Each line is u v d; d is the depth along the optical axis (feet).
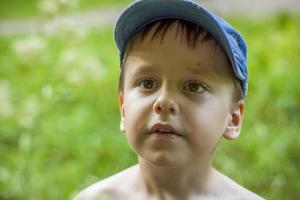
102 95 16.87
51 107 14.44
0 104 13.37
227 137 7.46
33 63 14.44
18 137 14.29
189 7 7.00
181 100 6.85
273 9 27.66
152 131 6.82
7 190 11.45
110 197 7.91
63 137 14.46
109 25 26.03
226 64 7.13
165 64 6.92
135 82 7.09
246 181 13.17
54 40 17.51
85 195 8.11
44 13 14.24
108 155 13.96
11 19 28.09
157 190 7.54
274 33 22.75
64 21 14.35
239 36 7.68
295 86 17.52
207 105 6.93
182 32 6.99
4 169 12.16
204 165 7.44
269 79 17.88
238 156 14.12
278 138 14.83
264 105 16.69
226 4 28.53
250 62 19.19
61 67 14.12
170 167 6.95
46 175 12.30
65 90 14.19
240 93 7.49
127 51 7.34
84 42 20.31
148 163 7.23
